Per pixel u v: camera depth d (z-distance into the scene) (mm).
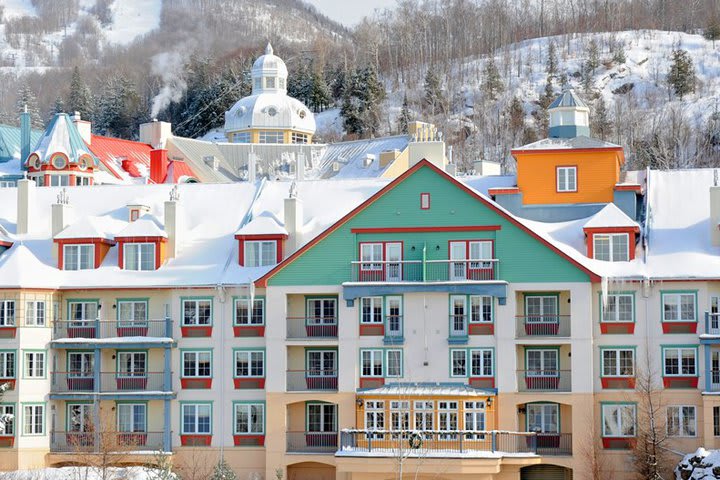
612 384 72500
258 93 150500
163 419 76438
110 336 77125
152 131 134750
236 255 78438
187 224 81812
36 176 110312
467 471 69188
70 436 75875
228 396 75875
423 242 74438
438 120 191000
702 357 71750
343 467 70188
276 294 75062
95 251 79125
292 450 74375
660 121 176500
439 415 72188
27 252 78312
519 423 73250
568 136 82875
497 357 72688
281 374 74500
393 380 73562
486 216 73875
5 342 75938
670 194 78562
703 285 72375
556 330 73000
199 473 75312
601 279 72000
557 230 77000
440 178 74625
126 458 74750
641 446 69625
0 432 75000
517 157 80562
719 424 70938
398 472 69438
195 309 77000
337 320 74938
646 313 72625
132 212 81750
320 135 189500
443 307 73562
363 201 76438
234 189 84312
